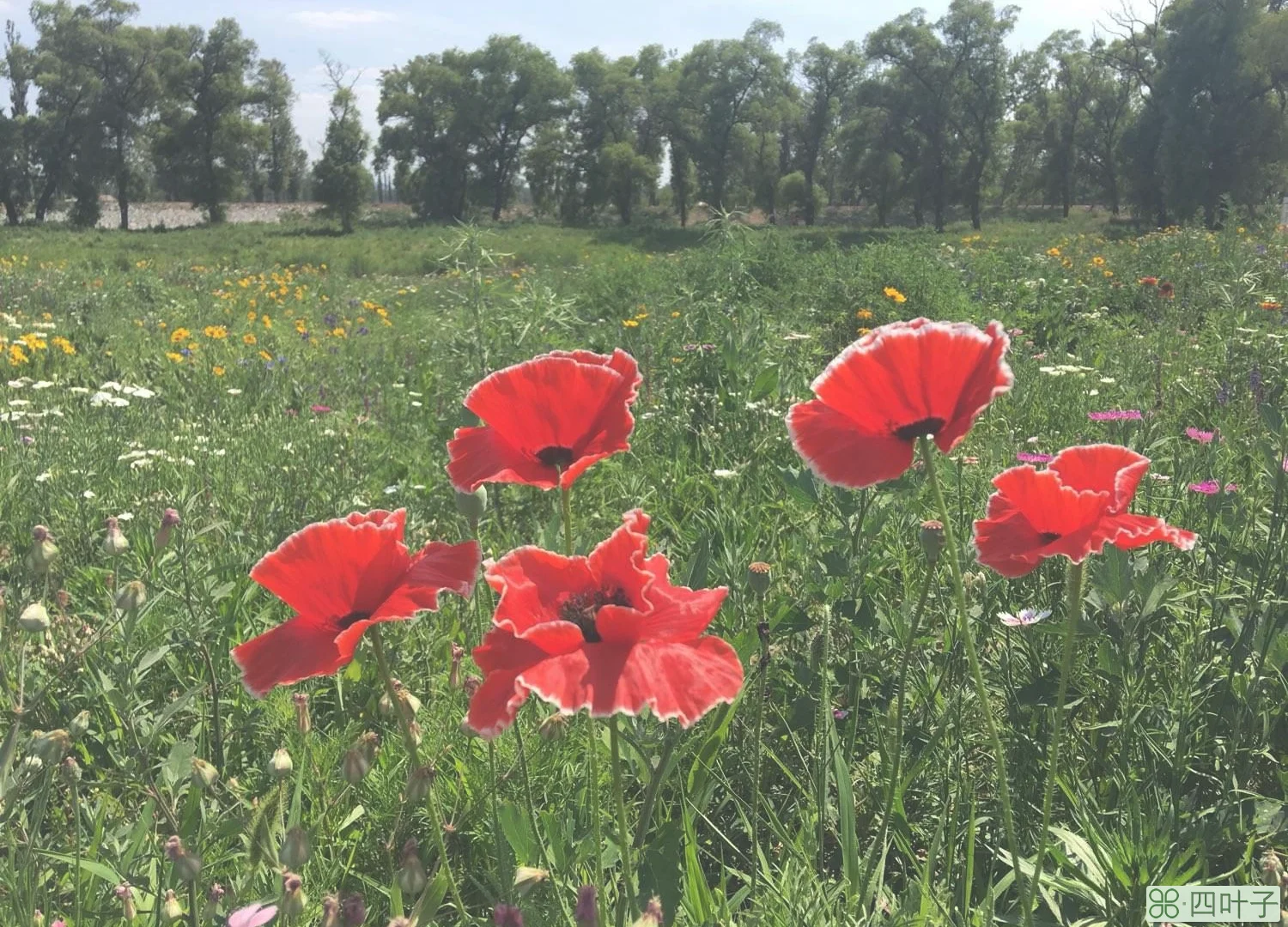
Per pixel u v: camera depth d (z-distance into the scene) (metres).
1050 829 2.05
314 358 10.02
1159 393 5.82
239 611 3.29
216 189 83.94
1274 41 50.91
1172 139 53.28
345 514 4.32
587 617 1.33
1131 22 56.31
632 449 5.39
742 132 83.56
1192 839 2.10
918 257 12.24
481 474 1.56
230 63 83.38
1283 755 2.45
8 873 1.76
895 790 2.23
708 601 1.34
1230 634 2.64
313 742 2.62
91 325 10.74
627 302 12.18
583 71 87.50
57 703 2.50
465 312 7.23
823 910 1.85
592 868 1.99
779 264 12.42
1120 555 2.44
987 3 70.69
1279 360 6.52
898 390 1.39
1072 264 14.52
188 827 2.12
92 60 79.12
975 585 2.88
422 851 2.32
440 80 86.75
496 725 1.26
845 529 3.00
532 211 99.56
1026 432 5.40
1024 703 2.40
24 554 3.76
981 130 72.38
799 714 2.60
